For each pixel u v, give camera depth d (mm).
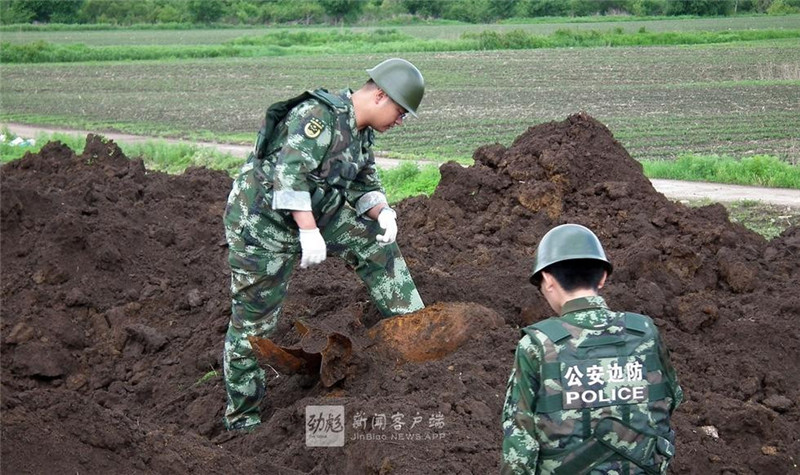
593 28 68812
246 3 90375
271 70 45219
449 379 5457
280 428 5578
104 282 7727
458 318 5957
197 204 9430
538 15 85062
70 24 87312
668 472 4926
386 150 21609
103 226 8172
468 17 84000
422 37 66875
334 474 5047
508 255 7367
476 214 8344
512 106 29969
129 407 6480
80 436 4711
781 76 36000
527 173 8266
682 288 7008
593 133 8617
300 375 6203
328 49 55656
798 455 5281
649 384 3609
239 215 5523
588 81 36406
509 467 3627
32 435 4590
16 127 27016
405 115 5449
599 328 3639
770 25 64688
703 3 77188
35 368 6707
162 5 92750
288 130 5262
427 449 4863
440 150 21562
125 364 7020
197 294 7691
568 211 8094
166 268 8047
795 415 5727
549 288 3826
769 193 15438
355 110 5352
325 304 6918
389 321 6020
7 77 44031
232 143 23562
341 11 85375
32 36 74562
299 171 5160
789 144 21578
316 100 5262
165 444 4922
